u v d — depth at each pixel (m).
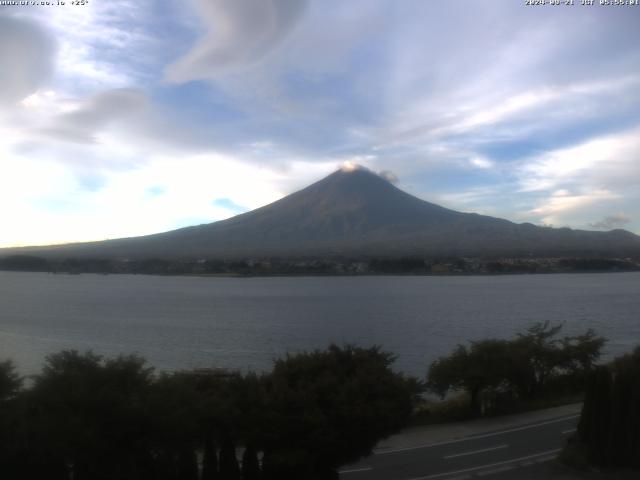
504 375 28.03
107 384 14.45
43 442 13.31
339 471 19.11
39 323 84.75
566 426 24.77
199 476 15.73
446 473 18.94
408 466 19.62
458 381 27.77
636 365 21.45
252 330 75.81
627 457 19.23
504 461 20.20
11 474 13.75
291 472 16.05
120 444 14.14
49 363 16.36
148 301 127.88
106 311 103.50
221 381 17.08
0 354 53.12
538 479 18.31
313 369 17.52
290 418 15.52
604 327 77.00
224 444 15.52
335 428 15.80
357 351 18.64
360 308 108.56
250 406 15.70
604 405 19.47
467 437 23.20
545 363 31.33
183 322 86.31
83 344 62.81
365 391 16.50
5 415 13.66
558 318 89.56
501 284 199.00
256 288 177.88
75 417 13.58
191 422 14.57
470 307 110.31
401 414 16.84
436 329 76.12
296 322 85.94
